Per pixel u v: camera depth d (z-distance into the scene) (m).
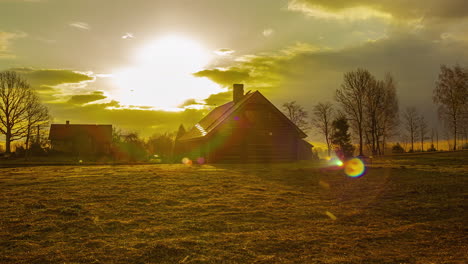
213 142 30.80
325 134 61.81
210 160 30.67
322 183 15.34
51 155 57.84
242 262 5.82
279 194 12.43
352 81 53.09
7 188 13.72
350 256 6.13
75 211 9.37
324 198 11.70
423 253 6.32
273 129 32.06
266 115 31.98
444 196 11.59
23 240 6.94
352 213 9.46
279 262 5.82
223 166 26.41
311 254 6.22
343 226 8.15
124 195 11.98
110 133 67.12
